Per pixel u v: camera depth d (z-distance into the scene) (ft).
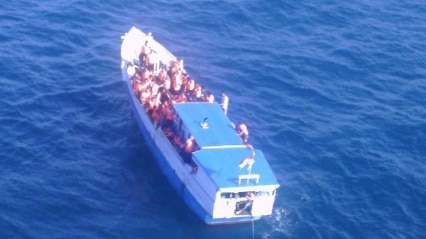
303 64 249.14
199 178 185.98
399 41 265.75
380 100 236.84
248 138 215.51
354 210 196.34
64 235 181.37
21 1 263.29
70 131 212.23
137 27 258.78
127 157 205.77
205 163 185.26
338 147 215.72
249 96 233.35
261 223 189.88
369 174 207.62
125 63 224.74
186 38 256.52
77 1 267.39
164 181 199.62
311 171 207.21
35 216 185.26
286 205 195.42
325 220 192.44
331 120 226.38
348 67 250.16
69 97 224.53
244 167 185.57
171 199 194.80
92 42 249.75
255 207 185.88
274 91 236.43
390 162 212.23
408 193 203.10
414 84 245.65
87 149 207.00
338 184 203.82
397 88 243.19
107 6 267.59
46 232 181.47
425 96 240.53
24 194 190.70
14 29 248.93
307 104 232.53
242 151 190.80
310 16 273.33
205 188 184.44
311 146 215.51
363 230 190.90
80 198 191.72
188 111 199.62
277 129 220.64
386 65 253.24
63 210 188.03
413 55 259.60
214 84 236.43
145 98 207.10
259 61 248.73
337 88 240.53
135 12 266.57
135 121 217.15
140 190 196.34
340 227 191.01
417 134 223.51
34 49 241.96
